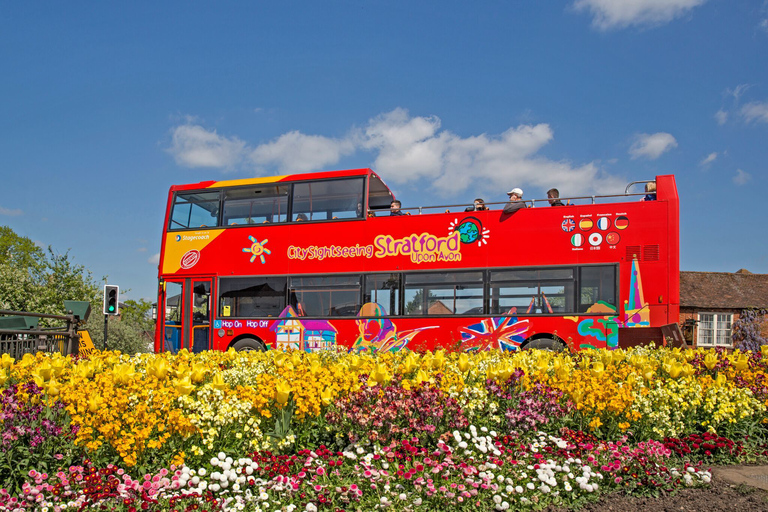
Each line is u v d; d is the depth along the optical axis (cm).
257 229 1645
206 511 489
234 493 529
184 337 1669
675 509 525
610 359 956
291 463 578
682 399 739
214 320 1642
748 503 532
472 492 530
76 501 482
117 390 578
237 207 1684
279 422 643
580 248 1360
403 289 1484
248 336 1614
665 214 1319
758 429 757
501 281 1408
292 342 1554
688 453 683
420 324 1455
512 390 751
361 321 1505
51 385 642
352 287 1530
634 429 705
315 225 1591
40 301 2388
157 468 551
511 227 1422
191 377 745
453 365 845
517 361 880
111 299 1895
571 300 1348
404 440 615
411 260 1488
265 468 555
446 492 520
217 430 604
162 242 1745
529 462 602
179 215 1744
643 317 1297
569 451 627
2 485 516
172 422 567
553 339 1346
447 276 1456
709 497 551
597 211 1364
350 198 1577
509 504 532
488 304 1409
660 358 980
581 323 1331
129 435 533
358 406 664
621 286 1318
